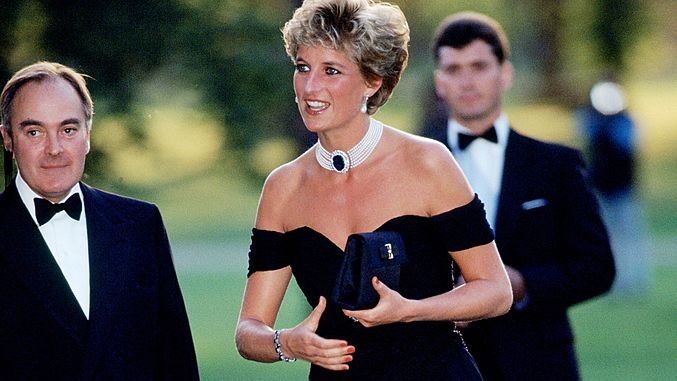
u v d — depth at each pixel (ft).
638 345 144.36
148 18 105.09
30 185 57.88
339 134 57.47
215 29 108.68
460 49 76.02
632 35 380.37
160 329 60.59
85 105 58.08
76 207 58.90
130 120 106.93
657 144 410.93
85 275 59.06
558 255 73.26
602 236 72.90
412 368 56.54
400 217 57.00
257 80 110.01
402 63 57.26
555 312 72.59
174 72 109.40
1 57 99.86
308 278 58.18
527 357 71.26
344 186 57.77
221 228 258.98
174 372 60.49
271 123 117.60
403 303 54.65
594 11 381.60
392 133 58.59
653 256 216.74
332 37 55.42
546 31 424.05
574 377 72.49
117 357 58.23
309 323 55.62
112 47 103.45
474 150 75.87
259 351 57.52
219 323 160.97
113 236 59.52
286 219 59.00
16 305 57.67
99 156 105.09
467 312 56.54
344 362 55.06
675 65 541.75
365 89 57.06
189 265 214.48
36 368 57.31
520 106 440.04
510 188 73.41
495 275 58.03
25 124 56.80
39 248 58.18
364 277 54.44
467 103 76.02
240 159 114.11
